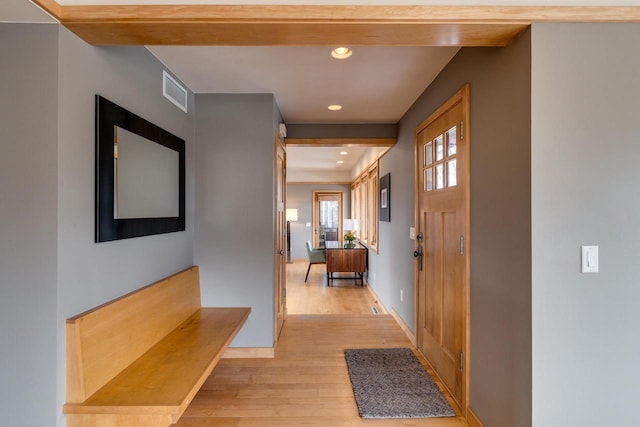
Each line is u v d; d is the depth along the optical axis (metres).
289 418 2.10
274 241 3.06
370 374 2.62
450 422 2.06
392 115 3.72
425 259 2.92
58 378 1.49
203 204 2.99
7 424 1.50
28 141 1.49
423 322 2.98
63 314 1.52
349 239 7.14
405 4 1.49
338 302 5.58
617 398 1.49
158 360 1.95
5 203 1.50
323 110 3.53
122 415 1.54
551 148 1.48
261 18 1.49
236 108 3.00
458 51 2.22
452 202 2.33
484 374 1.89
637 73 1.50
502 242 1.71
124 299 1.88
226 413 2.14
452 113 2.32
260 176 3.00
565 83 1.49
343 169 9.38
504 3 1.49
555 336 1.49
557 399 1.49
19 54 1.49
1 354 1.50
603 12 1.48
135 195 2.01
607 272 1.49
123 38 1.62
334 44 1.70
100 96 1.74
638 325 1.50
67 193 1.54
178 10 1.49
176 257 2.64
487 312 1.86
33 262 1.49
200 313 2.82
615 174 1.49
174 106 2.60
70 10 1.48
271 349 2.96
